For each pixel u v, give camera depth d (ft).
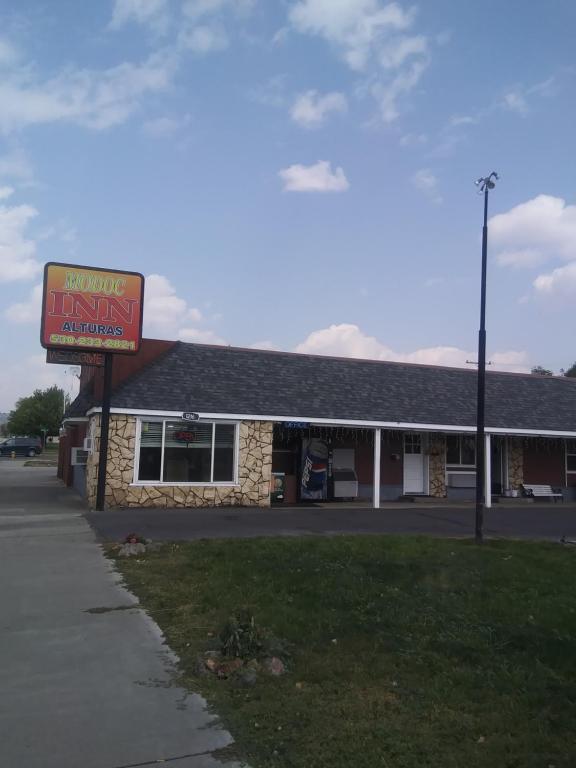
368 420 66.49
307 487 71.36
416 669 18.90
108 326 55.21
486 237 43.50
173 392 61.62
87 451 65.16
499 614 24.79
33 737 14.62
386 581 29.63
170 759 13.70
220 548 36.70
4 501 64.18
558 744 14.38
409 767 13.41
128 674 18.35
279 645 19.89
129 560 33.60
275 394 66.13
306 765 13.42
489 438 72.69
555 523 55.62
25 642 21.04
